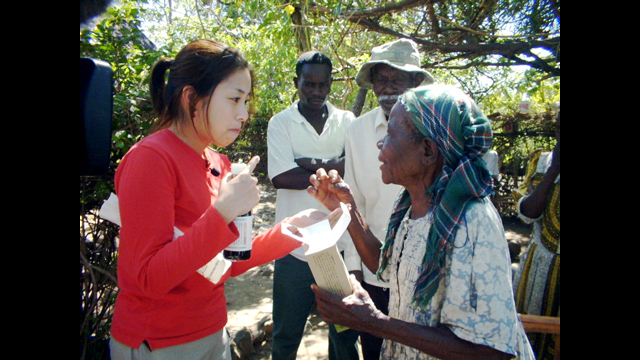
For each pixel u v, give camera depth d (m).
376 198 2.47
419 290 1.32
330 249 1.37
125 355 1.50
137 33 2.61
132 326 1.48
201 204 1.55
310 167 2.85
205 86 1.49
